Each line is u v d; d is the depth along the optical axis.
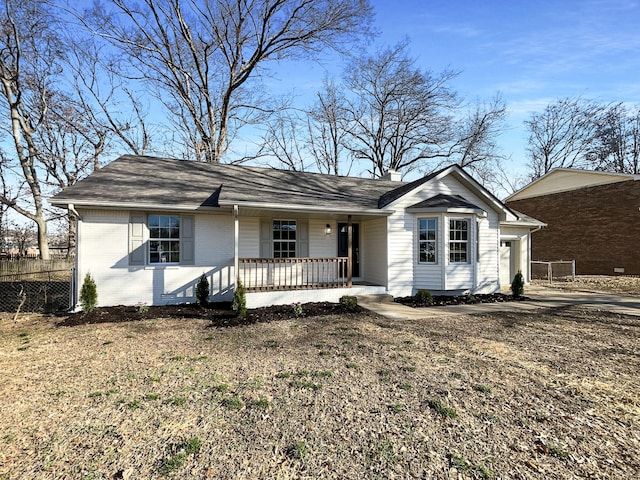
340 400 3.74
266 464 2.66
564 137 31.00
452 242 10.75
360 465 2.65
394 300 10.50
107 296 8.73
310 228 11.38
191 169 11.62
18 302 10.41
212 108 20.39
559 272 19.09
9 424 3.25
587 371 4.59
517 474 2.53
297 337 6.34
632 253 16.70
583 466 2.62
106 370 4.66
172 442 2.96
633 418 3.36
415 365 4.82
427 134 25.34
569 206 19.41
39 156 20.17
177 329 6.96
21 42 17.83
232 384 4.18
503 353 5.36
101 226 8.70
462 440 2.98
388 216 10.69
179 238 9.43
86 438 3.02
